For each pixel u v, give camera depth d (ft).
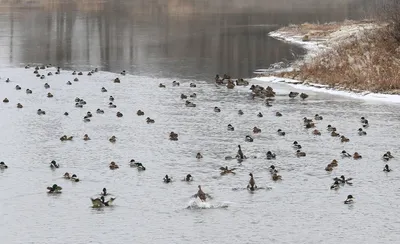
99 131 361.30
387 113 398.62
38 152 326.03
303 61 532.73
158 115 393.70
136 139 346.54
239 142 341.00
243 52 611.88
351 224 248.32
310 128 364.99
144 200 268.62
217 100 431.84
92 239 237.45
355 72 468.34
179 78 501.56
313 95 447.01
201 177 291.99
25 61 572.10
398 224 248.52
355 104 421.59
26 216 255.09
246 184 284.00
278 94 448.65
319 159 314.35
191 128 366.43
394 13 520.42
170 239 237.25
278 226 246.47
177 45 655.35
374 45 499.51
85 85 476.54
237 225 247.70
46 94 447.42
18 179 290.76
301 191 277.03
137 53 612.29
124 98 437.17
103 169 302.45
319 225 247.70
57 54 606.14
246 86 473.26
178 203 265.95
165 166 305.94
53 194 274.98
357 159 313.73
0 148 331.57
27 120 382.22
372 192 276.21
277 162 310.45
